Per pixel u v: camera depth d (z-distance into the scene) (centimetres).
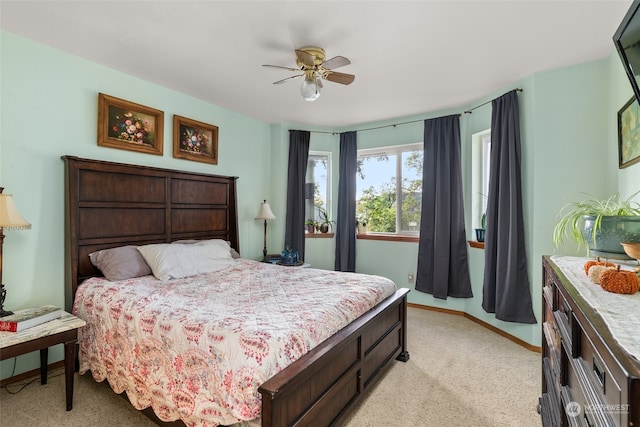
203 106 356
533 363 258
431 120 387
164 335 163
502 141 303
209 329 152
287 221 442
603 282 118
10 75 220
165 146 318
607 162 252
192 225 338
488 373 241
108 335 197
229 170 389
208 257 298
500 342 300
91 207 256
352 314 196
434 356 270
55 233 242
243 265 319
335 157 469
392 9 188
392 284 265
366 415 191
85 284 236
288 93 333
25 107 227
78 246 247
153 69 276
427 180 389
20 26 211
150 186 299
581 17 196
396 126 426
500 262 301
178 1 184
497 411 195
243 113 402
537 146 279
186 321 162
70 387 192
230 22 204
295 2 183
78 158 244
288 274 280
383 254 432
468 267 367
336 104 366
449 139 374
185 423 150
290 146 446
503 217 301
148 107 299
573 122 264
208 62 262
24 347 172
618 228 138
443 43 228
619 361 66
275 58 254
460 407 199
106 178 266
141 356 174
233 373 134
